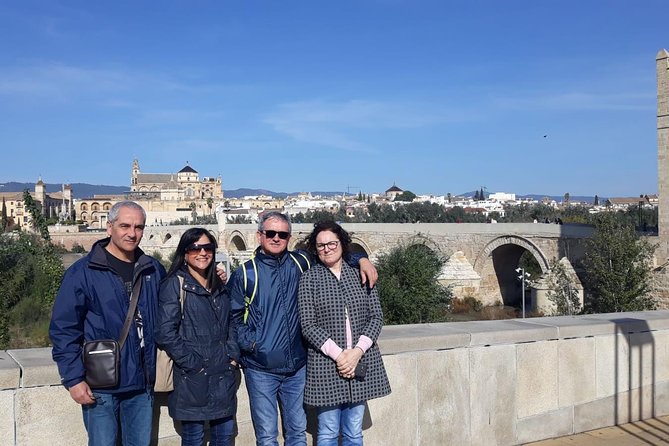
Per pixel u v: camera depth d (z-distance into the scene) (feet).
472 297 161.99
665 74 118.83
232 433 16.94
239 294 16.55
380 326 17.43
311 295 16.98
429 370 21.38
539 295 139.54
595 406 24.95
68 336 14.51
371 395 17.26
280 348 16.58
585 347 24.75
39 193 620.90
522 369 23.31
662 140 120.67
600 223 121.90
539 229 151.33
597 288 118.32
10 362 16.55
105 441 15.12
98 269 14.98
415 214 433.07
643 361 26.22
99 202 649.61
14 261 114.52
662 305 115.24
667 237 119.85
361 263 17.66
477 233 168.04
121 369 14.90
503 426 22.86
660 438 23.91
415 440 21.09
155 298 15.61
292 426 17.51
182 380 15.57
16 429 15.87
